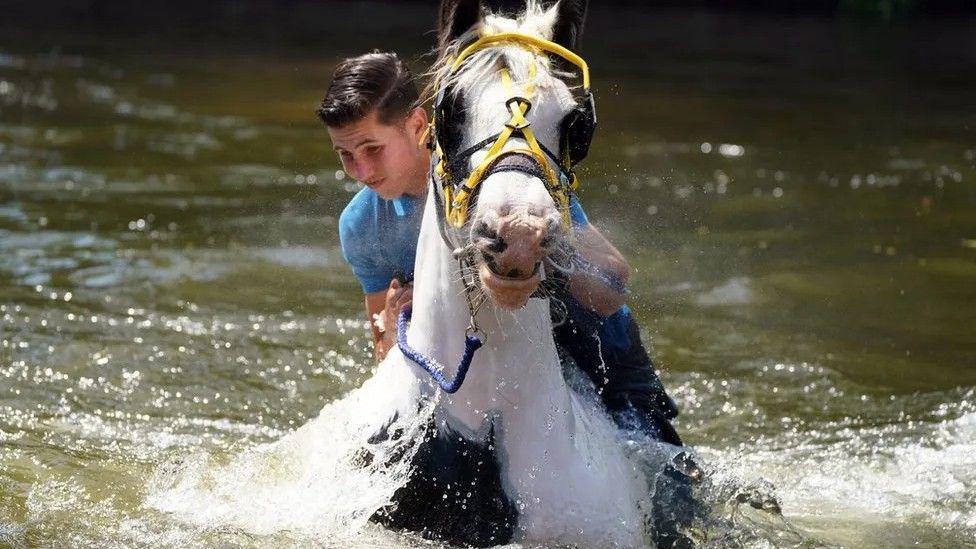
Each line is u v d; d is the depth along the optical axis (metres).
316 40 27.86
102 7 34.53
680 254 11.14
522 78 4.65
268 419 7.42
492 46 4.82
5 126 16.69
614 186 13.84
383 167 5.56
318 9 35.72
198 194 13.16
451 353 5.08
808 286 10.35
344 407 5.83
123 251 10.81
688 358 8.63
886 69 25.67
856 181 14.73
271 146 16.02
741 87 22.67
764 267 10.84
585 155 4.78
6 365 8.04
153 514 5.82
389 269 6.12
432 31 5.81
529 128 4.52
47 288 9.68
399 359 5.36
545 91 4.64
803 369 8.45
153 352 8.43
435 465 5.16
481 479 5.12
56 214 12.04
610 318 5.89
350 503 5.35
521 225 4.12
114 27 29.83
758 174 14.96
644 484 5.57
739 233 12.00
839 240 11.90
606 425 5.63
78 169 14.19
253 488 6.02
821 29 34.16
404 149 5.58
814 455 7.04
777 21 36.34
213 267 10.45
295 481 5.87
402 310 5.51
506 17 5.21
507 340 4.99
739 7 39.84
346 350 8.66
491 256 4.16
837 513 6.18
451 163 4.64
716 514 5.74
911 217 12.93
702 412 7.72
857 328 9.34
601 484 5.19
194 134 16.72
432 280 5.10
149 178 13.88
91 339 8.60
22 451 6.68
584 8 5.18
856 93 22.25
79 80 21.12
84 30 28.94
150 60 24.03
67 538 5.50
